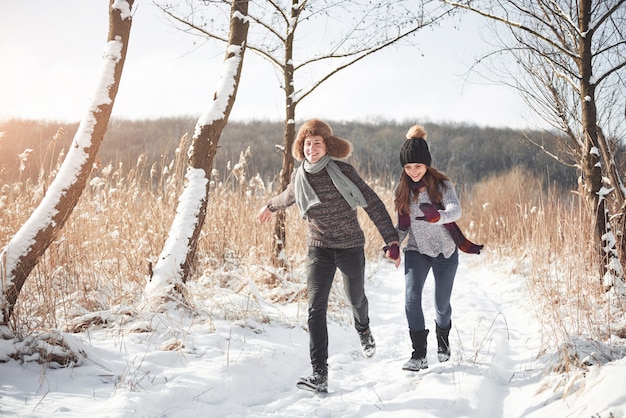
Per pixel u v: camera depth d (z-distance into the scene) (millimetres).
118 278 5027
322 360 3449
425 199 3721
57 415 2629
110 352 3531
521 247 8523
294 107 6379
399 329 5211
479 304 6215
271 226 6793
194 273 5562
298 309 4988
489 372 3650
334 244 3578
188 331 4008
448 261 3750
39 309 3830
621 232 5078
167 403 2963
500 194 12977
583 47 5102
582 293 4680
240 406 3127
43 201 3574
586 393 2795
